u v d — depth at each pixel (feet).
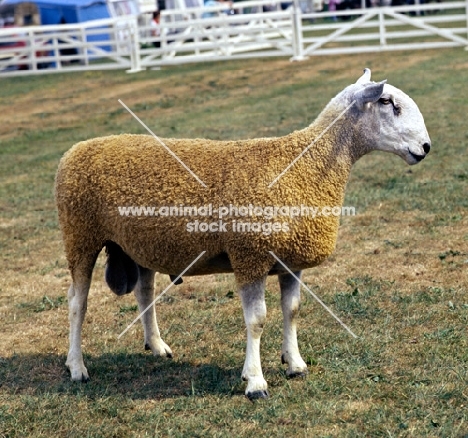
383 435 16.72
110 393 19.45
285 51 83.46
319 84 67.67
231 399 18.72
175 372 20.56
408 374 19.40
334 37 82.07
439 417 17.33
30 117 64.54
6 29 85.66
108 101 68.64
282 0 94.27
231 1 118.42
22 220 36.81
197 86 72.43
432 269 26.99
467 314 22.85
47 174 45.83
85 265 20.20
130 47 85.15
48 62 92.02
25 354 22.36
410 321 22.63
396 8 79.82
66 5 95.61
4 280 29.04
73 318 20.34
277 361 20.74
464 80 64.03
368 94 18.51
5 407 18.89
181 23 86.07
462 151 43.42
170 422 17.71
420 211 33.63
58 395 19.40
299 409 17.98
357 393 18.65
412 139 18.81
